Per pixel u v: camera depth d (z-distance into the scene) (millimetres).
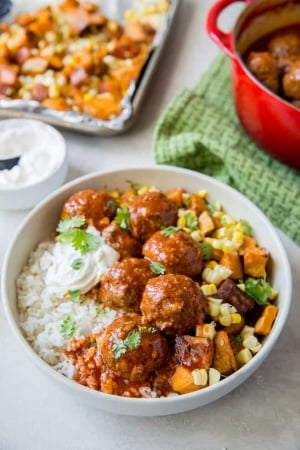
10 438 600
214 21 733
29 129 746
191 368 586
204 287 625
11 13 903
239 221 683
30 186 708
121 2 905
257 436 603
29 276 654
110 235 652
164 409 564
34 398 620
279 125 698
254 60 738
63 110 790
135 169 697
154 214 654
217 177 759
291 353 647
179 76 859
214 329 604
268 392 626
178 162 761
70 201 668
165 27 863
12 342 645
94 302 636
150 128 808
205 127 776
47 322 630
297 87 722
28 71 842
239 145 763
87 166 773
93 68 833
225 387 566
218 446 598
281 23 777
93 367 596
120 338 576
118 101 813
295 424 610
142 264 621
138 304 616
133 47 851
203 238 668
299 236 713
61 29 883
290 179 745
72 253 644
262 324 618
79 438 601
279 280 643
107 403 562
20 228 653
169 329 590
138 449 596
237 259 652
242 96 719
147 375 587
